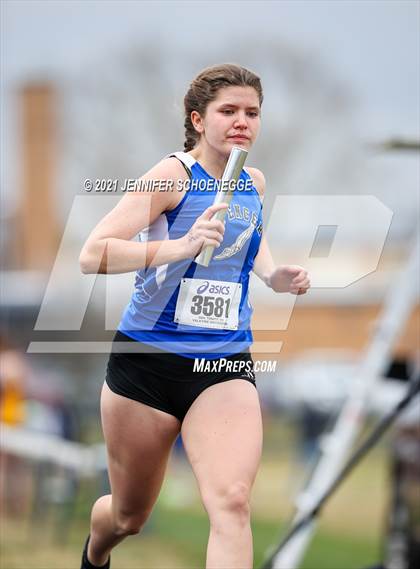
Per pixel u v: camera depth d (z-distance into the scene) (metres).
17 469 25.97
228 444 10.80
